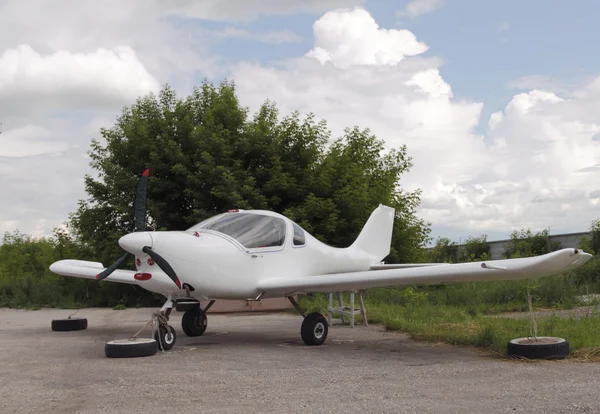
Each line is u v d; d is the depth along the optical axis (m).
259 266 8.41
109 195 19.41
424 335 8.63
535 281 15.52
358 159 23.50
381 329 10.29
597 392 4.64
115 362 6.64
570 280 16.31
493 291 15.27
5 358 7.07
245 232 8.50
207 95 21.61
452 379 5.36
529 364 6.08
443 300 15.00
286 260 8.88
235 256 8.08
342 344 8.29
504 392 4.73
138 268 7.69
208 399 4.61
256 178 19.19
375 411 4.16
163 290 7.69
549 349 6.31
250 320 12.70
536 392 4.70
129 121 20.91
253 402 4.49
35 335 9.92
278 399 4.59
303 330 8.22
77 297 18.78
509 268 6.58
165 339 7.65
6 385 5.28
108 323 12.33
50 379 5.56
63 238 22.16
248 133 19.47
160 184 18.92
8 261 33.84
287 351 7.59
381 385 5.12
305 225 17.83
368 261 11.13
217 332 10.25
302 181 19.47
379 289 15.91
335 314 12.47
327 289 8.28
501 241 35.81
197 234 7.96
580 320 9.24
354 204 19.16
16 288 19.17
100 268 10.55
